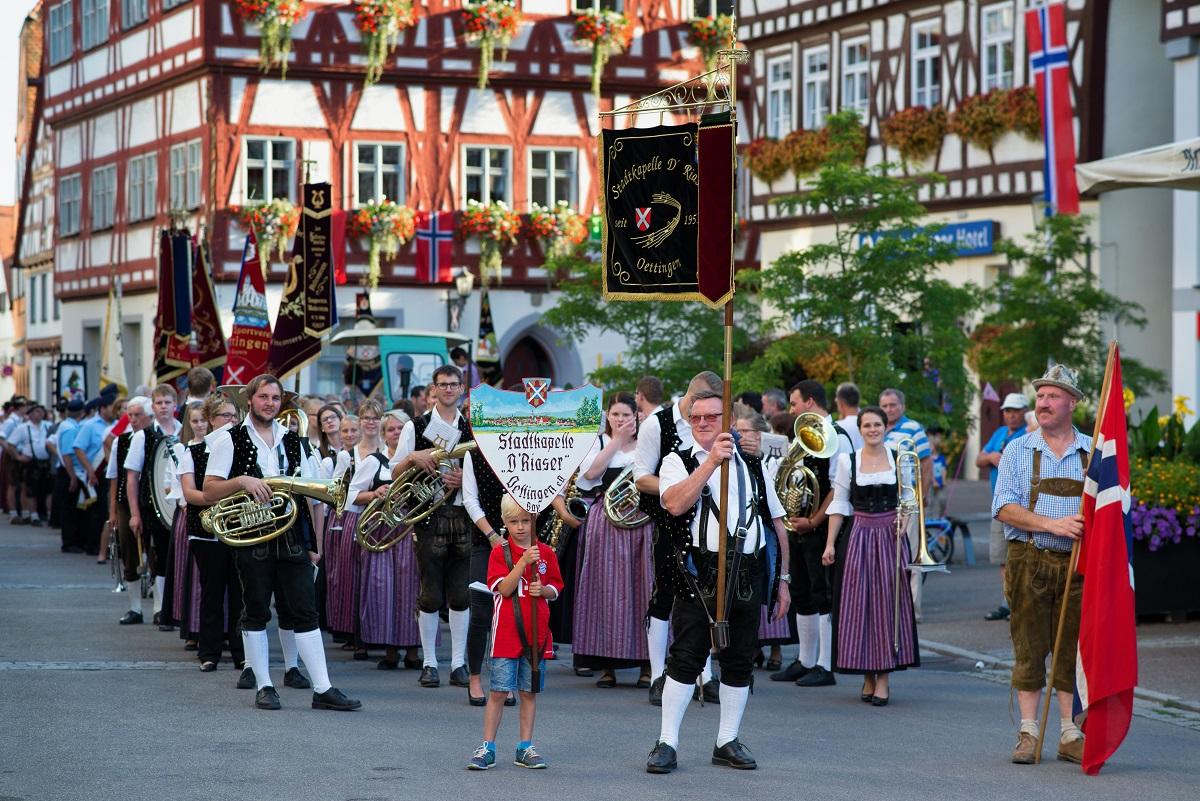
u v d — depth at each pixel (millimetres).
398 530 12266
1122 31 29875
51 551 23969
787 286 21609
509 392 9016
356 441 13508
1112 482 9148
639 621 11812
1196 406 26203
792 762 9117
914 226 21641
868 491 11352
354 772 8617
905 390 21062
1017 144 31125
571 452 9008
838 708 11133
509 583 8797
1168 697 11344
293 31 39500
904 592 11250
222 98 39062
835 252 21516
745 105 41656
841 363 21656
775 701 11438
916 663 11281
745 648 8953
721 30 42531
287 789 8172
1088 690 8984
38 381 63250
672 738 8852
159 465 14141
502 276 41531
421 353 31391
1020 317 25672
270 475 10844
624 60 42656
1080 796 8328
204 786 8227
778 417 13750
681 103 9688
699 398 8906
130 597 15469
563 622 12672
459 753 9219
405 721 10250
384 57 39969
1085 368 25406
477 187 41500
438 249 40719
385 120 40531
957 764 9141
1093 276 25984
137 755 9023
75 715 10305
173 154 41156
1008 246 26062
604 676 12078
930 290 21297
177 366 20938
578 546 12109
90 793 8047
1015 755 9219
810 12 35844
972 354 24719
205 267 20391
